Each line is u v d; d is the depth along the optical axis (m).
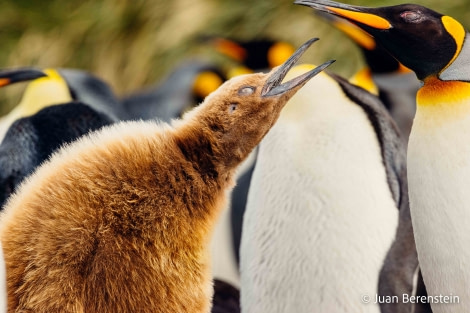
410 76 4.93
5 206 4.05
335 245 4.36
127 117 4.92
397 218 4.38
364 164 4.37
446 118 4.30
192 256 4.05
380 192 4.37
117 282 4.01
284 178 4.38
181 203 4.05
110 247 4.01
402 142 4.41
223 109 4.09
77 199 4.01
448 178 4.29
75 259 3.99
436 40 4.32
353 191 4.36
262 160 4.41
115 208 4.02
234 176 4.10
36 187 4.02
